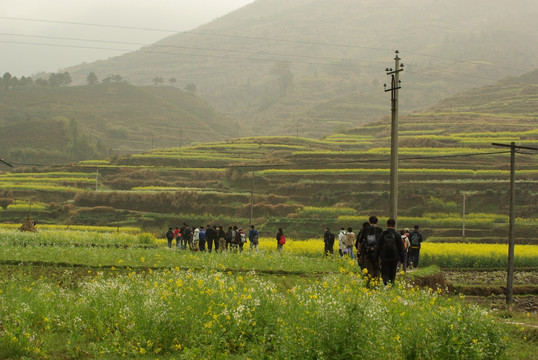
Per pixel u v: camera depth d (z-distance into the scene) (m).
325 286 14.45
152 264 26.41
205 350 10.62
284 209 85.50
